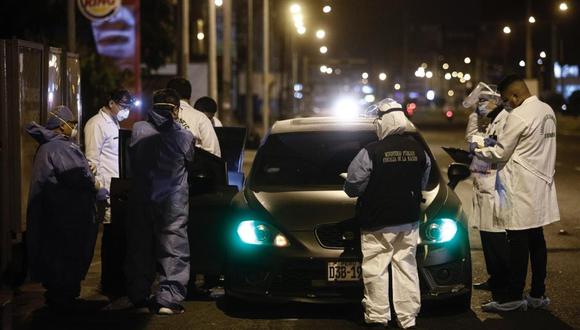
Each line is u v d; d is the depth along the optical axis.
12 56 21.19
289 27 139.75
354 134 21.59
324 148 21.31
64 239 19.39
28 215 19.36
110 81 60.22
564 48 170.50
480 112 21.23
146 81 78.56
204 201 19.86
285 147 21.36
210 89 61.34
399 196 17.08
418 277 17.67
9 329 17.66
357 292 17.88
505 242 20.39
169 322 18.42
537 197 18.45
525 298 19.52
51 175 19.22
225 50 70.06
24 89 21.88
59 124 19.50
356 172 17.03
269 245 17.98
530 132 18.38
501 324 17.92
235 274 18.39
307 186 20.16
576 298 20.20
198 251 19.91
